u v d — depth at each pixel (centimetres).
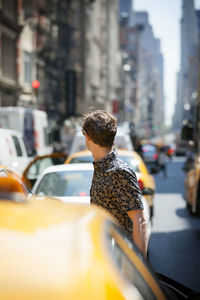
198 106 1368
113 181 336
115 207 339
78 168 804
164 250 927
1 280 129
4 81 3744
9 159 1362
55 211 178
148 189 944
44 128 2606
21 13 4184
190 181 1385
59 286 132
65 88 5912
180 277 736
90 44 7612
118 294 146
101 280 143
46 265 138
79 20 6925
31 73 4497
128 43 17375
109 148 349
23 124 2253
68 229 160
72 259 143
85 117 355
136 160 1055
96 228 170
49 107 5259
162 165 2872
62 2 5734
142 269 196
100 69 8638
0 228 151
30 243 145
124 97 11888
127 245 197
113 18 10725
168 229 1157
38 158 1212
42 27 4891
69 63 6112
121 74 11900
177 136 9775
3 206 174
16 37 4106
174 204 1650
